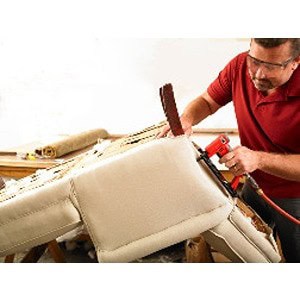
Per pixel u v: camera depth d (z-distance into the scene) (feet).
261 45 3.05
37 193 2.52
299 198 4.23
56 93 7.52
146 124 7.61
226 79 4.64
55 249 5.34
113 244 2.49
